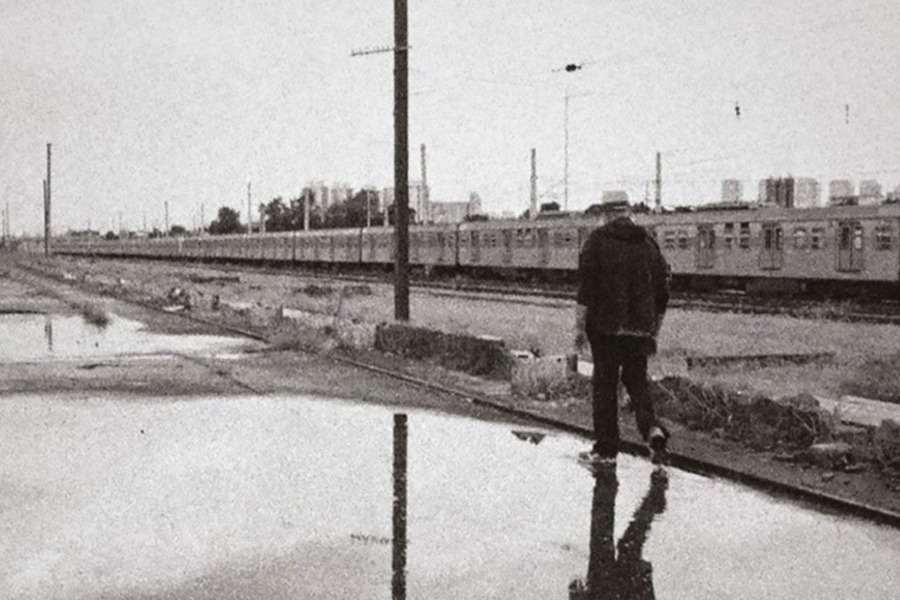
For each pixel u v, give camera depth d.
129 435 8.87
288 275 60.09
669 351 15.86
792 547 5.46
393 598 4.64
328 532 5.75
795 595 4.69
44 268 60.69
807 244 34.53
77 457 7.91
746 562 5.20
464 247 54.22
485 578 4.93
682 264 40.03
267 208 122.12
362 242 62.69
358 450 8.17
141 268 73.69
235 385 12.38
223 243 93.00
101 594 4.71
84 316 25.53
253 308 22.92
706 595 4.70
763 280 36.66
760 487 6.88
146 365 14.66
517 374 11.19
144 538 5.64
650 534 5.71
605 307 7.64
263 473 7.32
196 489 6.82
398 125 17.05
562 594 4.70
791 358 15.03
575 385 11.18
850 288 33.59
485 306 30.11
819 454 7.37
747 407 8.48
